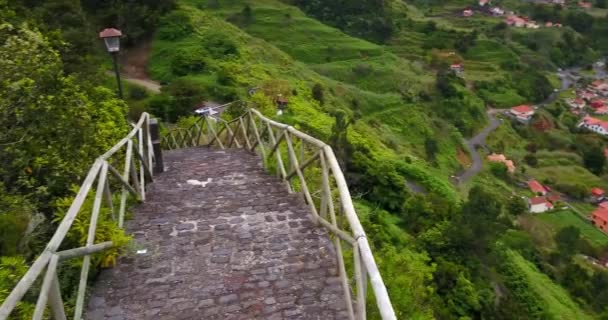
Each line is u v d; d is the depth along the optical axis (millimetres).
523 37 93188
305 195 5988
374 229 12633
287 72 39812
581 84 84562
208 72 32906
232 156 9977
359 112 44750
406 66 64188
